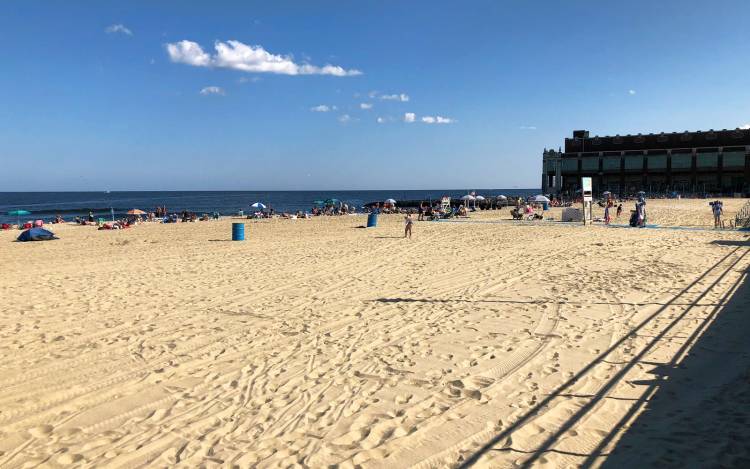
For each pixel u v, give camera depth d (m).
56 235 28.47
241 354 6.60
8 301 10.03
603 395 5.09
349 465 3.86
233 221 40.50
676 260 13.87
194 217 42.22
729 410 4.63
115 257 17.19
